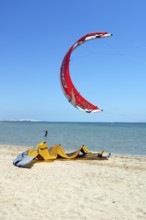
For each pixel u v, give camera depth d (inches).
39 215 333.7
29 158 628.1
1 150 948.6
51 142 1513.3
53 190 434.9
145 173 582.2
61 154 737.6
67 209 356.2
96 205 374.3
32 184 464.8
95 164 684.7
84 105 590.2
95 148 1248.2
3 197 390.0
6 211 340.5
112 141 1611.7
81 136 2074.3
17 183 466.6
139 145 1384.1
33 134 2292.1
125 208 366.3
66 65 614.2
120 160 769.6
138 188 460.1
